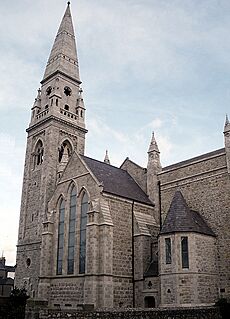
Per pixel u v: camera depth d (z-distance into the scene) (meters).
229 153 46.16
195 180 50.12
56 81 67.75
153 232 50.06
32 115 69.12
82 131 68.25
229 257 43.19
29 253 57.94
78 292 45.19
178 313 32.97
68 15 77.81
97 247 43.97
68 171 53.62
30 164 65.62
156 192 54.41
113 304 42.66
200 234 42.75
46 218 54.16
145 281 45.16
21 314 30.84
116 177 55.09
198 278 40.34
